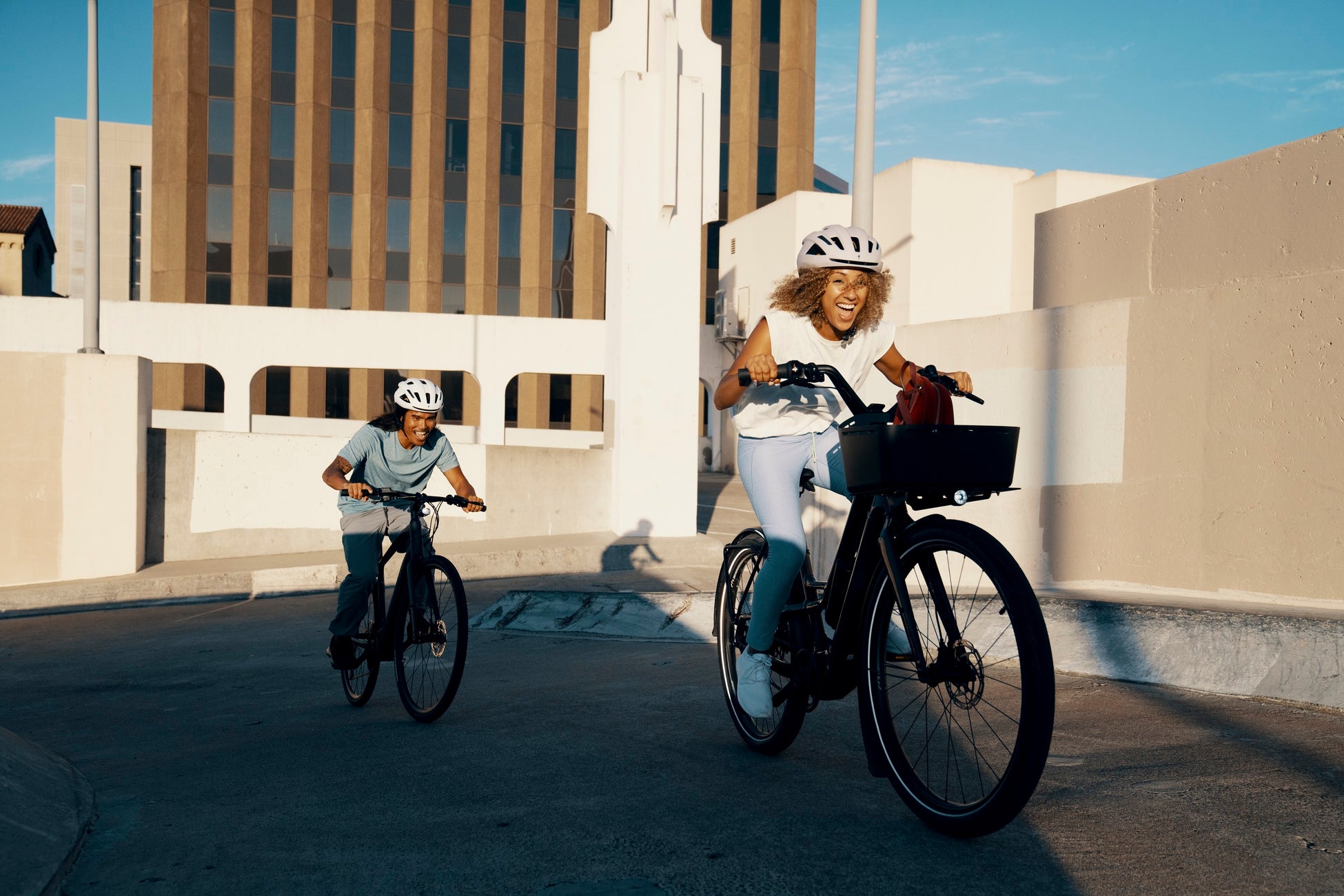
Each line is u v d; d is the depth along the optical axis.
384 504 5.03
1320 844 2.45
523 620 7.47
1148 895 2.19
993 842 2.54
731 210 37.44
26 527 10.48
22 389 10.46
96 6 13.03
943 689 3.40
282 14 34.88
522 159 36.50
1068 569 6.41
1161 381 5.95
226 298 34.44
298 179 34.91
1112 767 3.14
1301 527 5.26
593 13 36.97
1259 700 4.00
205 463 11.59
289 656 7.00
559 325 20.23
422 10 35.59
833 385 3.00
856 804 2.89
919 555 2.72
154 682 6.25
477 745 3.80
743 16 37.31
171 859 2.61
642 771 3.31
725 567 3.92
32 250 41.84
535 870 2.45
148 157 47.78
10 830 2.55
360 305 35.28
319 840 2.73
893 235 23.81
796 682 3.23
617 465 12.21
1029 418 6.62
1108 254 6.85
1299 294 5.32
